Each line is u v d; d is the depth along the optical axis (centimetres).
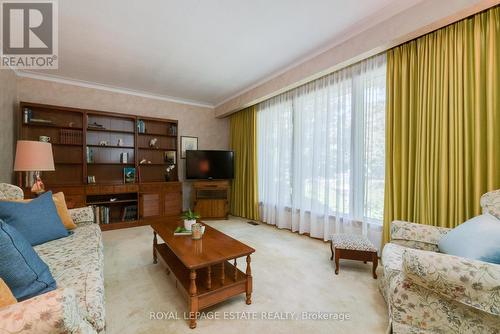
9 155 314
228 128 564
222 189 471
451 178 201
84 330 86
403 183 234
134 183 401
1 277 92
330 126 314
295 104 364
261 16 221
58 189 335
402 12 211
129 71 350
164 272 223
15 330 69
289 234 358
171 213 436
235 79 385
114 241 314
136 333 142
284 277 216
